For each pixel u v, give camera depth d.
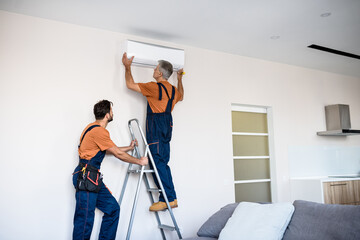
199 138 3.81
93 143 2.72
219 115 4.01
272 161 4.48
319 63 4.75
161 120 3.21
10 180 2.78
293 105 4.74
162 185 3.04
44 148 2.94
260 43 3.87
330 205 2.04
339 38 3.74
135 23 3.25
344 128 4.85
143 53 3.25
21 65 2.95
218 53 4.14
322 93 5.10
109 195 2.84
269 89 4.53
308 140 4.80
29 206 2.81
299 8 2.97
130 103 3.41
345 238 1.76
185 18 3.15
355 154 5.30
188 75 3.85
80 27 3.27
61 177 2.97
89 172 2.65
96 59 3.30
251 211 2.30
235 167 4.22
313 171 4.76
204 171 3.79
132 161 2.86
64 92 3.09
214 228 2.52
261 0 2.81
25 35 3.00
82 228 2.56
